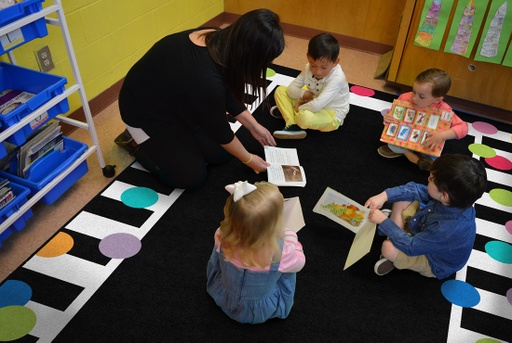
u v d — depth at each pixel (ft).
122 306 5.25
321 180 7.26
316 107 7.72
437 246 5.20
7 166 6.00
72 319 5.09
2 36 4.97
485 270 6.01
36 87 6.12
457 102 9.32
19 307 5.16
